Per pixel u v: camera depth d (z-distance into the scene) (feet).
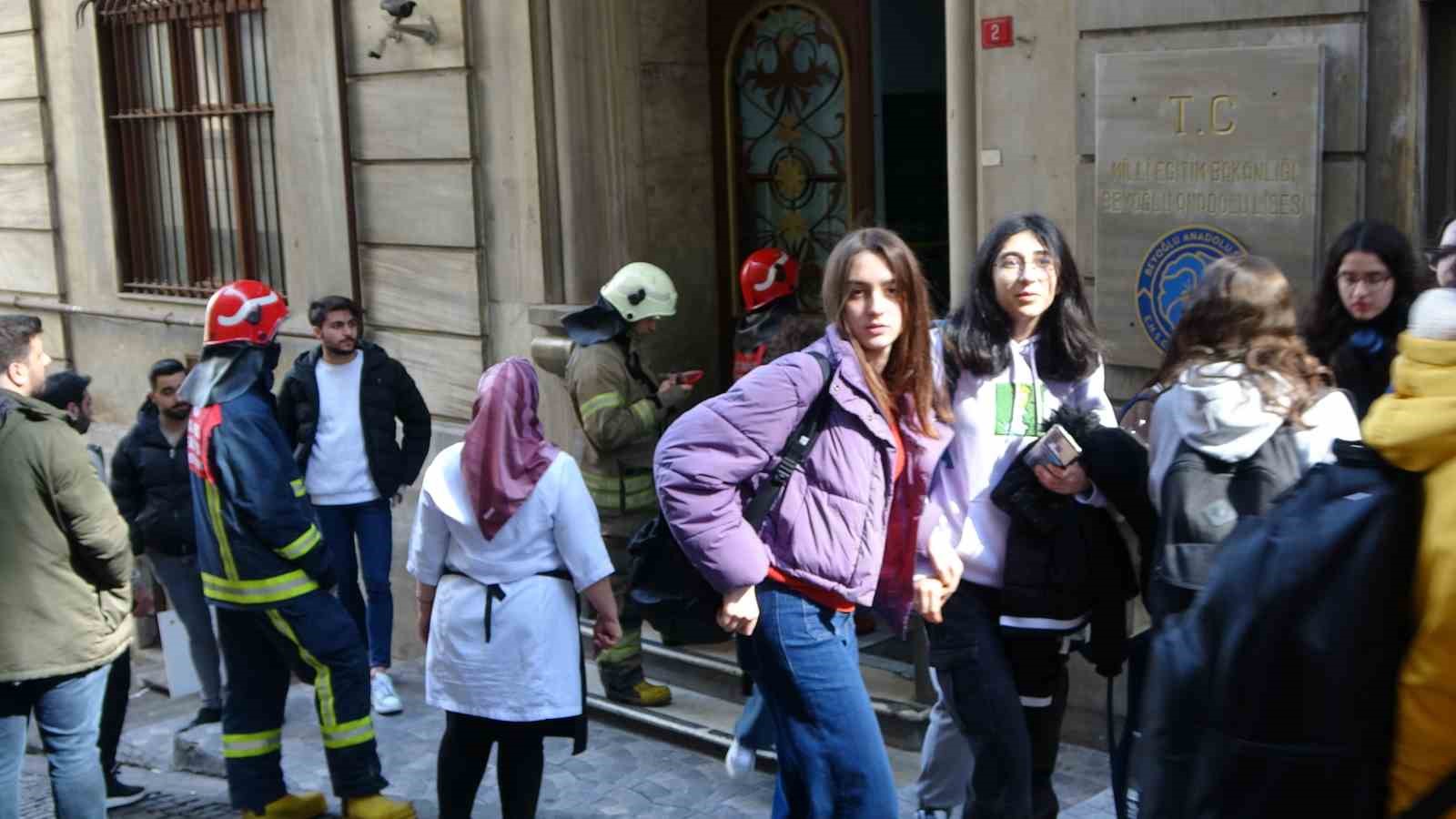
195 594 24.35
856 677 13.03
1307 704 8.66
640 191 24.86
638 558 13.39
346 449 23.81
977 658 13.42
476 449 16.37
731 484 12.55
